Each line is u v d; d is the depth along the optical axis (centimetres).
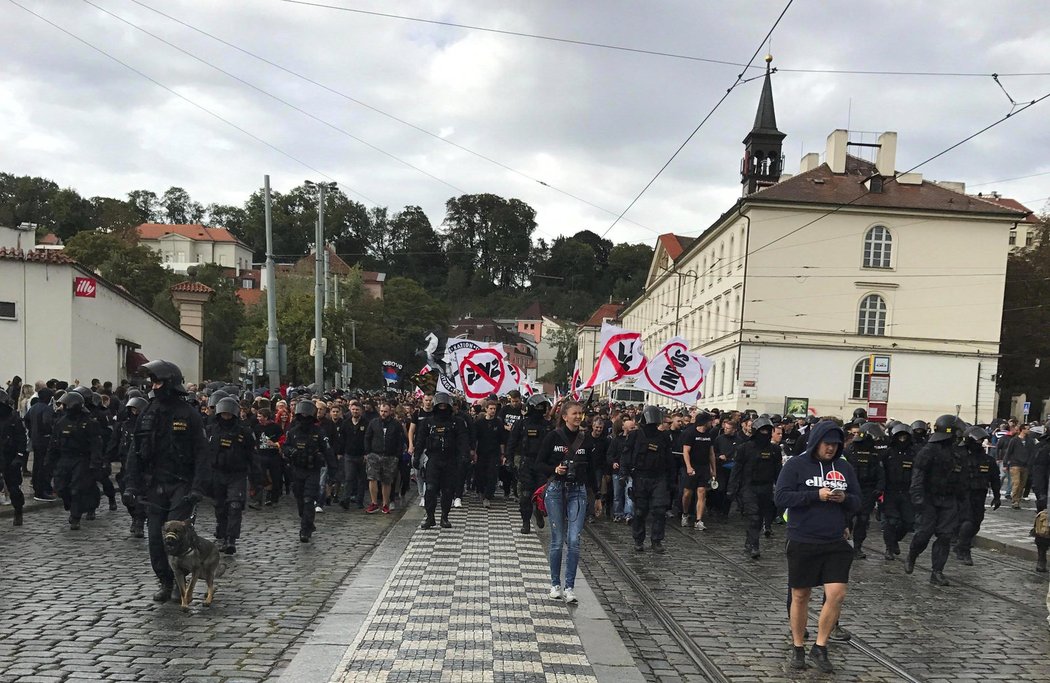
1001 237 4922
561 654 611
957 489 995
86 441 1141
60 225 10569
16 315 2484
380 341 6412
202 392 1609
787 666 635
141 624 671
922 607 862
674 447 1538
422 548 1049
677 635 715
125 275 5703
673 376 1895
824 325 4869
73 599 742
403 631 656
